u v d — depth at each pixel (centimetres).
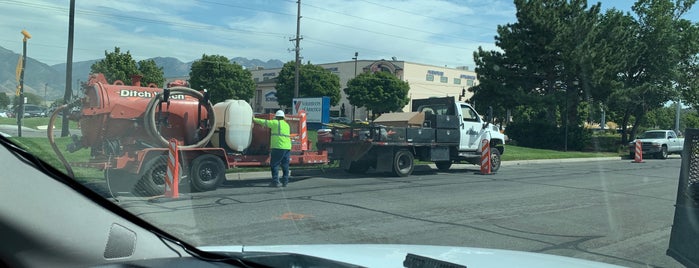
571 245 675
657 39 1884
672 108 2817
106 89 1080
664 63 1891
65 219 270
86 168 941
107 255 276
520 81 3136
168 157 995
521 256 342
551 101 2159
